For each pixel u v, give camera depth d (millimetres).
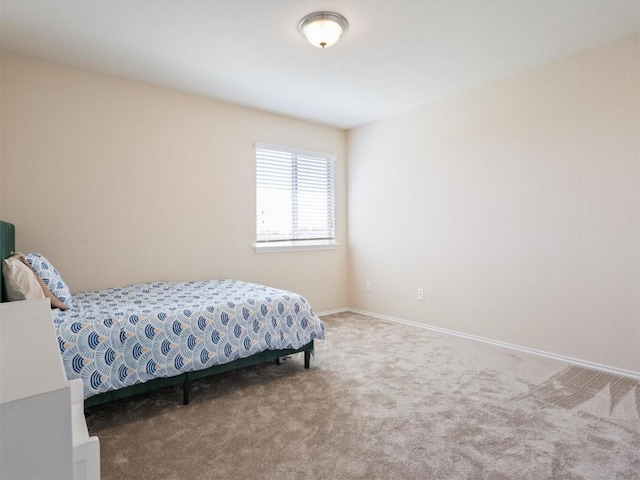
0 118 2574
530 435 1797
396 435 1808
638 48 2445
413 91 3385
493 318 3256
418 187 3840
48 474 542
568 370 2635
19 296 1969
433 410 2059
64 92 2812
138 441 1771
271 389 2363
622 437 1773
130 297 2629
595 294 2658
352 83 3189
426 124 3742
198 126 3471
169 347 2086
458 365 2752
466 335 3457
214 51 2600
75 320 1938
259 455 1653
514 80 3057
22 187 2648
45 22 2221
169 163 3307
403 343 3297
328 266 4480
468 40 2477
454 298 3551
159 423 1943
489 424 1903
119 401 2205
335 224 4566
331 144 4512
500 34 2404
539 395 2238
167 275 3307
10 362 663
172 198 3324
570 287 2783
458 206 3494
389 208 4148
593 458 1612
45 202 2734
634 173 2477
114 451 1688
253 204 3834
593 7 2115
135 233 3133
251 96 3479
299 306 2701
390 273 4160
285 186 4125
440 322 3678
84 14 2139
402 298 4043
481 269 3336
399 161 4027
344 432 1839
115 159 3031
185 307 2309
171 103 3316
